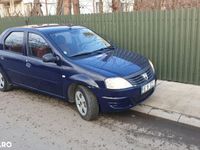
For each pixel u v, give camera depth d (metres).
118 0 11.59
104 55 5.52
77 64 5.08
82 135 4.54
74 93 5.30
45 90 5.92
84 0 17.06
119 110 4.79
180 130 4.58
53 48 5.50
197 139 4.27
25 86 6.45
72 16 8.92
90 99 4.91
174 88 6.44
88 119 5.02
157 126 4.76
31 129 4.83
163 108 5.33
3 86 7.02
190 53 6.66
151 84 5.17
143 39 7.42
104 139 4.38
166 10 6.79
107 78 4.67
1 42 6.88
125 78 4.73
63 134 4.60
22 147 4.24
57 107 5.81
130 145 4.16
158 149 4.02
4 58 6.68
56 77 5.44
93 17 8.35
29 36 6.10
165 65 7.13
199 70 6.59
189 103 5.48
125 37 7.78
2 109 5.84
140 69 5.05
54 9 18.33
